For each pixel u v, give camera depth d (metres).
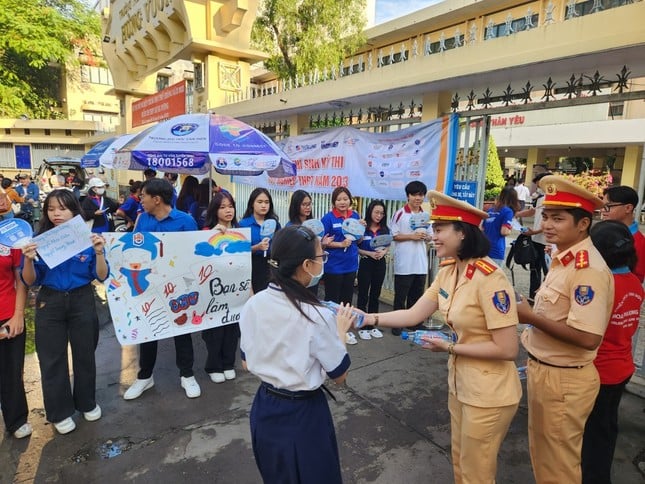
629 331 2.17
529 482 2.57
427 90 4.73
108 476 2.56
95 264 2.96
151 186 3.41
